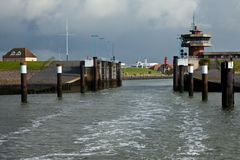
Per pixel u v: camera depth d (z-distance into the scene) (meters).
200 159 39.31
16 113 75.44
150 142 46.69
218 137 49.28
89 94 132.00
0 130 55.25
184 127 56.81
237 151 42.16
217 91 123.81
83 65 138.12
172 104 91.44
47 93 134.12
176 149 43.19
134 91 149.88
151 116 69.38
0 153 41.91
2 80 156.25
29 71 162.88
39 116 70.38
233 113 71.62
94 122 62.44
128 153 41.72
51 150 43.12
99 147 44.38
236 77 128.88
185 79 142.12
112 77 187.75
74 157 40.28
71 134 52.00
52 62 171.50
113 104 93.38
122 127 57.28
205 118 65.94
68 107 86.12
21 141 47.59
